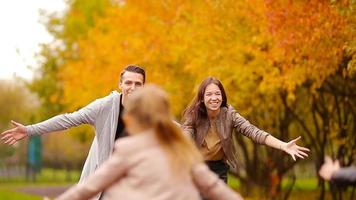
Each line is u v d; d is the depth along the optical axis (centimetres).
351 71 2856
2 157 13688
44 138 13225
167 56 4428
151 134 979
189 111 1616
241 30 3553
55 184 10906
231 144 1612
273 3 2902
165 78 4547
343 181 1154
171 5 4256
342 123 4681
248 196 5716
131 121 989
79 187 970
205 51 3688
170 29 4297
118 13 4722
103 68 5291
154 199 955
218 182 984
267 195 5528
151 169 961
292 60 3177
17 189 8488
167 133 977
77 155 12975
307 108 5019
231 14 3512
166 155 967
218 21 3581
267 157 5281
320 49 2952
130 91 1562
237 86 4019
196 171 977
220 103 1600
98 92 5312
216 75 3631
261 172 5669
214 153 1608
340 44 2886
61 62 8131
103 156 1565
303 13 2867
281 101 4481
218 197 983
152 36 4434
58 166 13488
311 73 3147
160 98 985
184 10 3991
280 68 3447
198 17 3684
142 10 4531
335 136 4403
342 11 2720
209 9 3597
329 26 2823
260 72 3544
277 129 5203
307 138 5716
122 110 1569
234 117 1614
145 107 977
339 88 4162
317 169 4847
